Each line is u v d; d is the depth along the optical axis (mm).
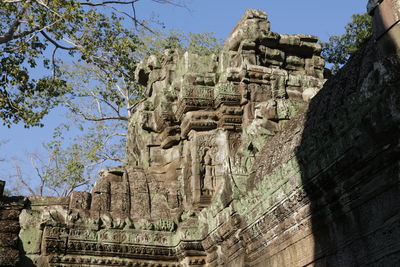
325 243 5578
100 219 8305
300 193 5844
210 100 9547
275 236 6496
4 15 16812
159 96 10383
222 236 7637
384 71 4715
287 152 6836
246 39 10172
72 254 8008
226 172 7742
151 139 10242
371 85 4906
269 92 9672
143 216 8789
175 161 9875
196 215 8695
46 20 17062
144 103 10688
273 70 9859
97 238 8117
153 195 9234
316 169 5516
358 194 5066
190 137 9461
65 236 7980
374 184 4859
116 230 8281
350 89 5898
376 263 4785
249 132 8773
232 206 7320
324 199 5523
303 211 5898
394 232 4594
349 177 5141
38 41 16969
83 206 8531
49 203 8500
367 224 4957
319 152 5520
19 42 16250
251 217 6859
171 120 9953
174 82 10258
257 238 6871
